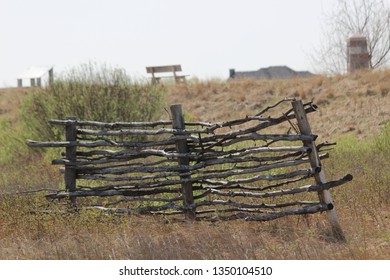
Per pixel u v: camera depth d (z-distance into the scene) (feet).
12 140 193.98
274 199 98.53
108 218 92.48
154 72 277.03
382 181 104.37
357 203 97.50
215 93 244.83
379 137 161.38
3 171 153.48
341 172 118.62
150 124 99.81
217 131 217.15
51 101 184.75
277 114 220.84
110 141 100.89
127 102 185.26
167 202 99.35
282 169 118.11
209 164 95.76
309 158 89.51
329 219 86.84
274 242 83.92
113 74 187.52
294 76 260.83
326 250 78.89
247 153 93.86
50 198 100.94
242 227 90.27
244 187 94.84
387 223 89.81
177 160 97.96
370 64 302.25
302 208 88.69
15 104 252.62
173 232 88.12
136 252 79.10
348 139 183.32
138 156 99.96
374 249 78.59
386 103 205.57
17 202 100.22
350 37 276.21
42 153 180.34
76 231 88.84
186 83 256.73
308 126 89.30
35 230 90.68
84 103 182.09
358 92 215.92
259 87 241.55
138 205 100.12
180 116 97.96
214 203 94.63
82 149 143.95
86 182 111.14
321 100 218.59
